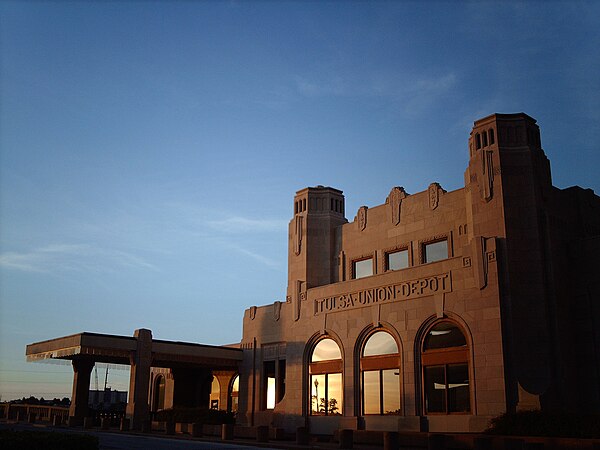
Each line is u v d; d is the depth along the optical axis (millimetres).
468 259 34125
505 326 31953
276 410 45250
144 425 41812
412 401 35250
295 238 48219
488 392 31578
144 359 44156
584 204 37062
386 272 38938
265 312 49281
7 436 18609
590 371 32031
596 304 32594
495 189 34219
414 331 36125
